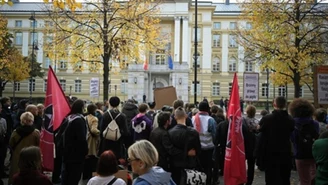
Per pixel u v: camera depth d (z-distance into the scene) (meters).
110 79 68.94
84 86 71.62
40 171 5.07
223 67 73.75
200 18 70.94
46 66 72.44
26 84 72.25
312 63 24.22
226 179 8.77
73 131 8.53
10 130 12.57
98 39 25.25
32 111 10.86
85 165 11.51
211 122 10.23
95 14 24.89
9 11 72.44
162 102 16.28
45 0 11.27
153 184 4.08
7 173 12.50
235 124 8.80
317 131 8.26
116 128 10.26
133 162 4.23
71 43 25.16
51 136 8.90
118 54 24.95
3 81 57.72
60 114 8.98
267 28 23.64
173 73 64.88
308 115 8.35
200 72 70.69
